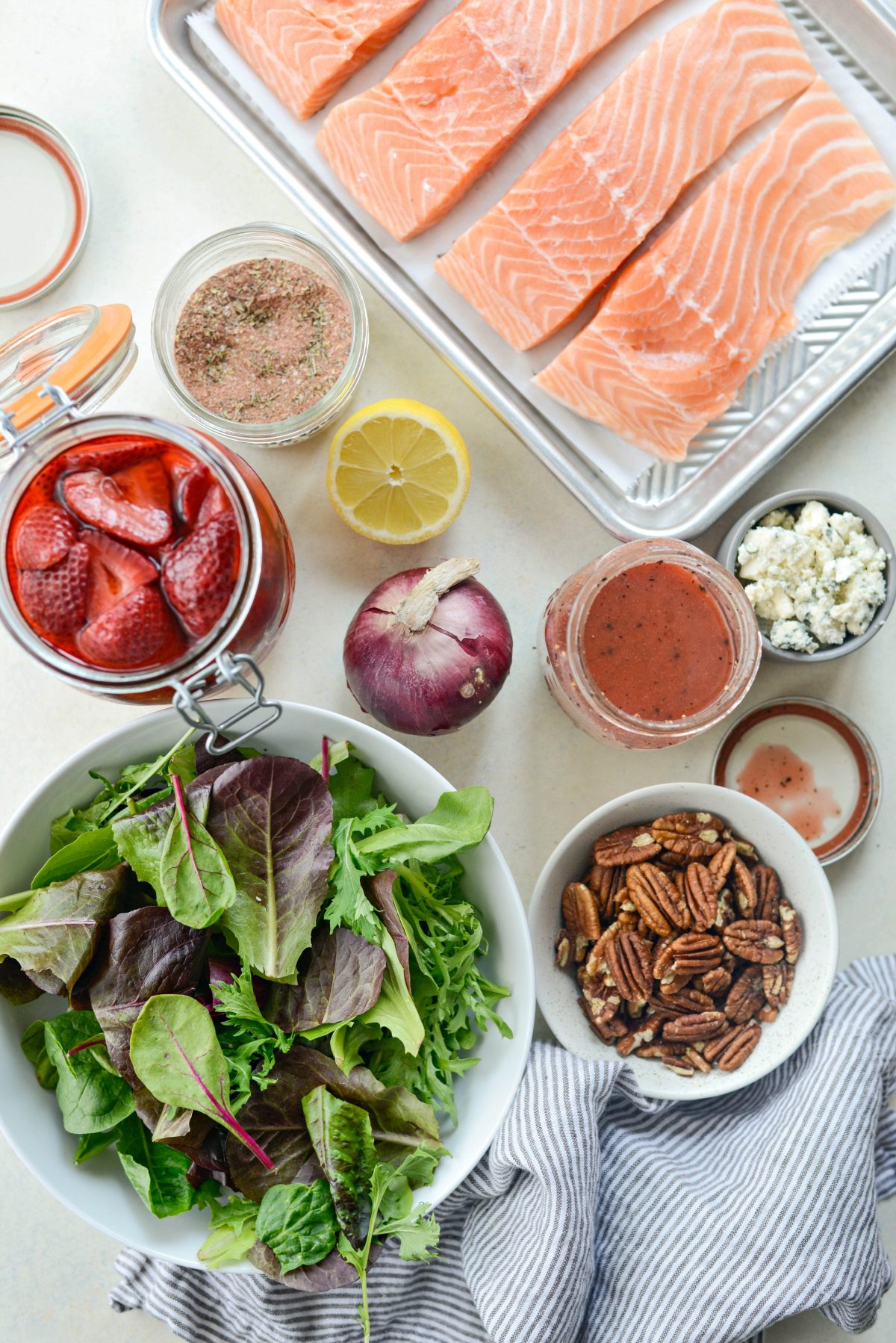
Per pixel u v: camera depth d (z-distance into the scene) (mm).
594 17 1222
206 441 910
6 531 896
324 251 1271
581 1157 1187
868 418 1424
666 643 1238
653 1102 1267
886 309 1358
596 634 1236
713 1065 1299
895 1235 1439
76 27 1361
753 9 1222
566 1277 1175
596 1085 1203
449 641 1204
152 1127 1010
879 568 1304
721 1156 1305
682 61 1211
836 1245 1216
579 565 1406
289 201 1369
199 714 903
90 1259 1365
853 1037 1270
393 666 1209
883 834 1446
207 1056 988
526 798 1407
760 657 1264
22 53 1361
